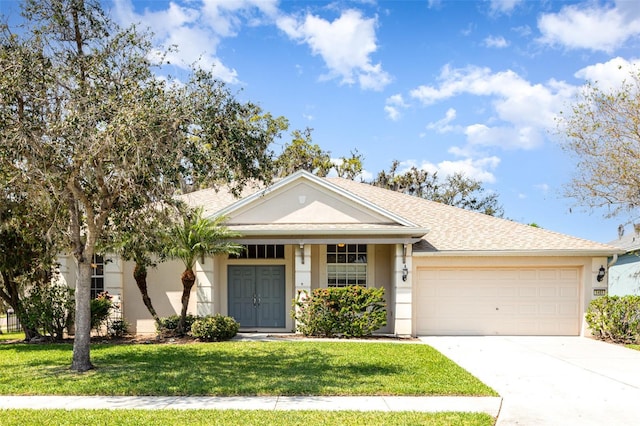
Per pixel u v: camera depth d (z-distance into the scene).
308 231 15.62
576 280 16.48
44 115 9.41
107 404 7.67
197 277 16.02
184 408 7.41
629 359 12.02
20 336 16.95
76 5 9.89
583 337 16.02
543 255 16.16
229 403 7.72
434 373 9.87
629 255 24.80
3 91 8.66
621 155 17.48
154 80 9.62
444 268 16.62
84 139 8.93
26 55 9.17
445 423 6.68
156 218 11.51
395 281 16.09
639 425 6.82
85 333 10.27
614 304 15.10
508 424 6.79
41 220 11.92
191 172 9.74
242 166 10.09
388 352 12.38
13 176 9.21
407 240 15.65
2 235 13.61
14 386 8.73
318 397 8.10
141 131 8.71
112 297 16.05
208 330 14.34
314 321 15.48
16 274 14.66
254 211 16.69
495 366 11.04
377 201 20.42
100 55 9.89
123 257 14.30
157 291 16.56
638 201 17.48
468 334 16.45
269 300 17.09
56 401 7.85
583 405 7.81
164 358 11.47
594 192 18.14
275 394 8.24
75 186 9.78
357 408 7.44
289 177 16.59
